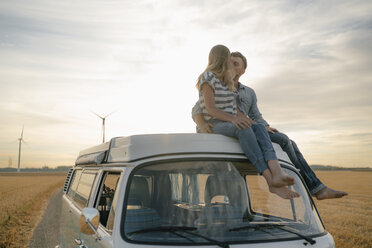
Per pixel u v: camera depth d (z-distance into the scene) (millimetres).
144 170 2777
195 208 2740
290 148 3518
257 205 2898
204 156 2889
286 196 2727
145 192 2725
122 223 2572
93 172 4062
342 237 11453
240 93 4660
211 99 3451
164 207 2705
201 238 2482
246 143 2955
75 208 4414
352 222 14625
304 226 2877
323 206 21188
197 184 2805
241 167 2965
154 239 2480
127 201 2666
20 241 10594
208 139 2992
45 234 11773
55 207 20266
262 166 2857
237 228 2646
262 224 2732
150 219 2631
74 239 4191
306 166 3551
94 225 2695
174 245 2414
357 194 31547
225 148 2996
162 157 2824
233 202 2842
